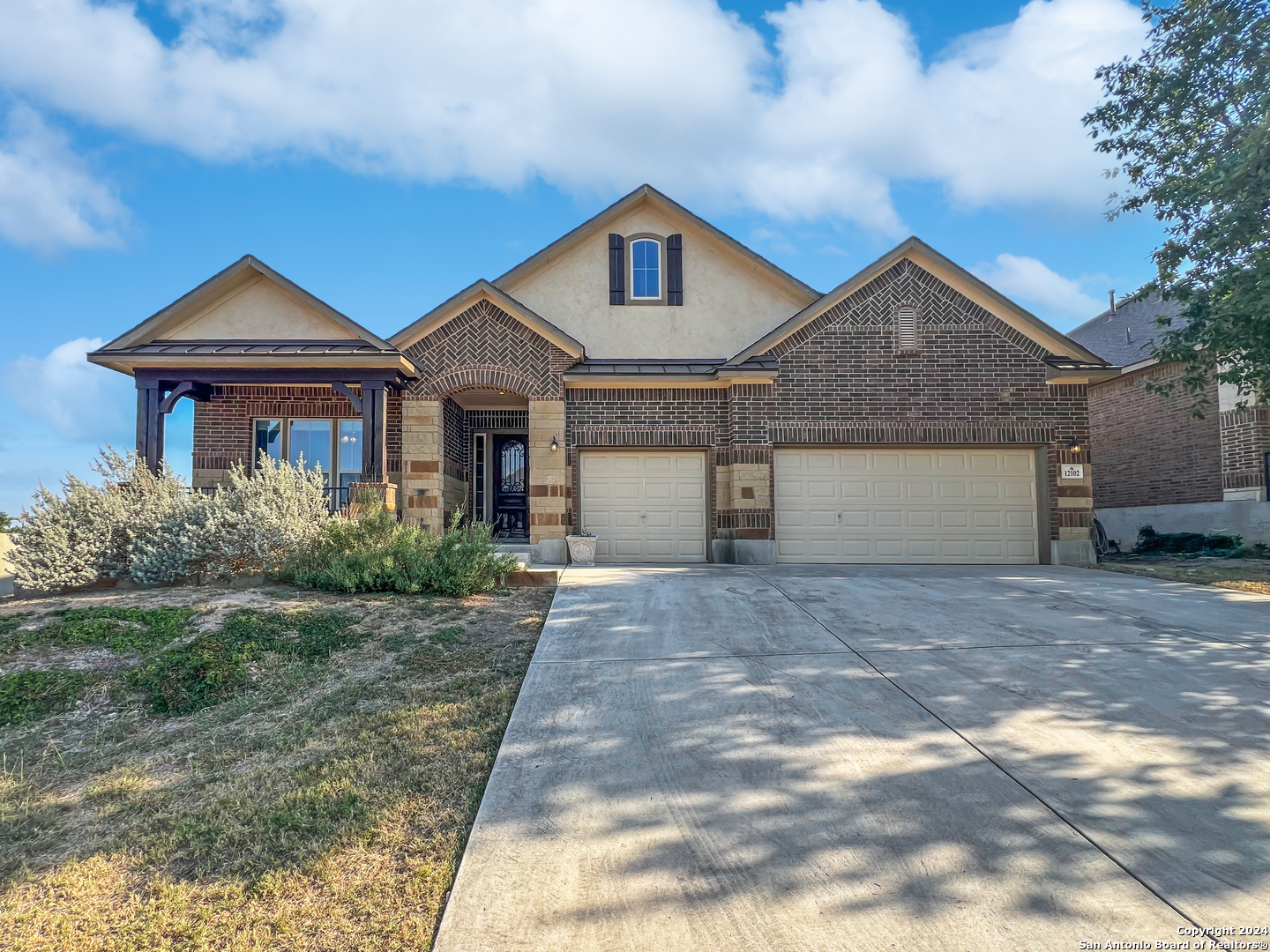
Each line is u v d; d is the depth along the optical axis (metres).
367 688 6.12
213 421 14.90
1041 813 3.96
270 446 15.16
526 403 15.95
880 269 13.95
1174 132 13.58
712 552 13.95
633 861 3.60
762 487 13.62
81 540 9.41
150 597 8.43
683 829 3.87
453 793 4.36
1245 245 11.83
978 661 6.52
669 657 6.72
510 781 4.45
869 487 13.99
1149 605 8.91
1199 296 12.48
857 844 3.70
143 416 13.05
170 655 6.70
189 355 12.81
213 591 8.82
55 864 3.93
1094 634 7.45
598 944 3.04
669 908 3.25
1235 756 4.60
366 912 3.36
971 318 14.00
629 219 15.91
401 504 13.48
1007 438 13.82
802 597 9.27
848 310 13.95
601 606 8.75
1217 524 16.05
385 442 13.70
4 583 12.15
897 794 4.17
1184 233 13.28
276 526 9.62
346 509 12.33
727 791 4.26
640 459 14.25
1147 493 18.12
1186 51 13.00
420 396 13.66
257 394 14.96
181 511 9.68
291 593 8.70
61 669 6.54
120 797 4.64
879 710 5.40
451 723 5.36
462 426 16.28
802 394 13.81
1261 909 3.18
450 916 3.26
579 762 4.68
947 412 13.85
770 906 3.24
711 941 3.04
